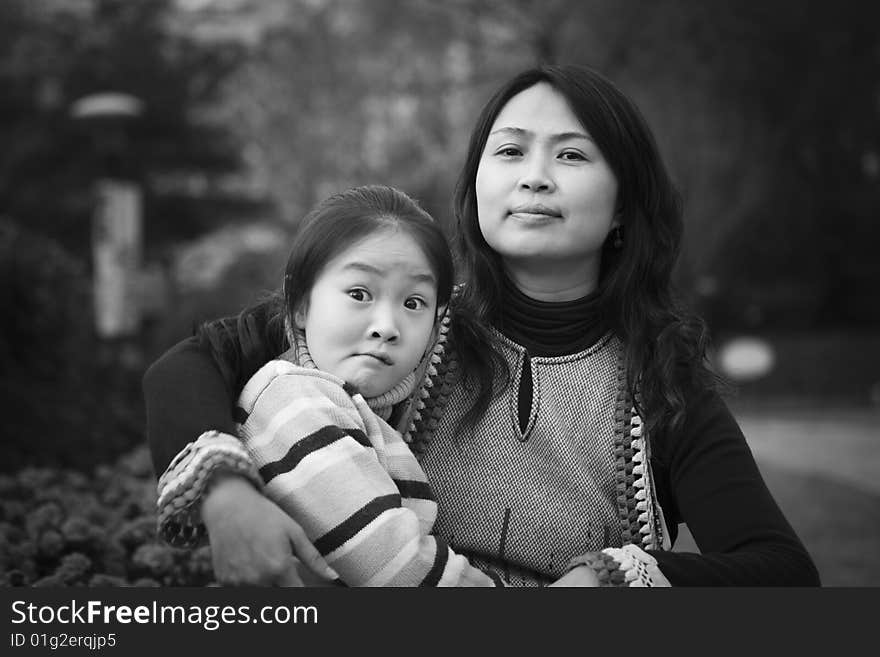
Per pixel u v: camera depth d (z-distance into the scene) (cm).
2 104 1816
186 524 123
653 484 146
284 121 1825
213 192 2039
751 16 1465
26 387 433
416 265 134
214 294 1789
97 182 1716
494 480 150
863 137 1722
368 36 1656
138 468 303
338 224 134
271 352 147
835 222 1861
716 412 149
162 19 2006
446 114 1664
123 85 1828
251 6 2061
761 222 1767
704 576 129
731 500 140
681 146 1502
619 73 1470
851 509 587
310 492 123
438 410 152
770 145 1597
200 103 1947
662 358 149
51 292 470
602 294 158
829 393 1758
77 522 215
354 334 132
